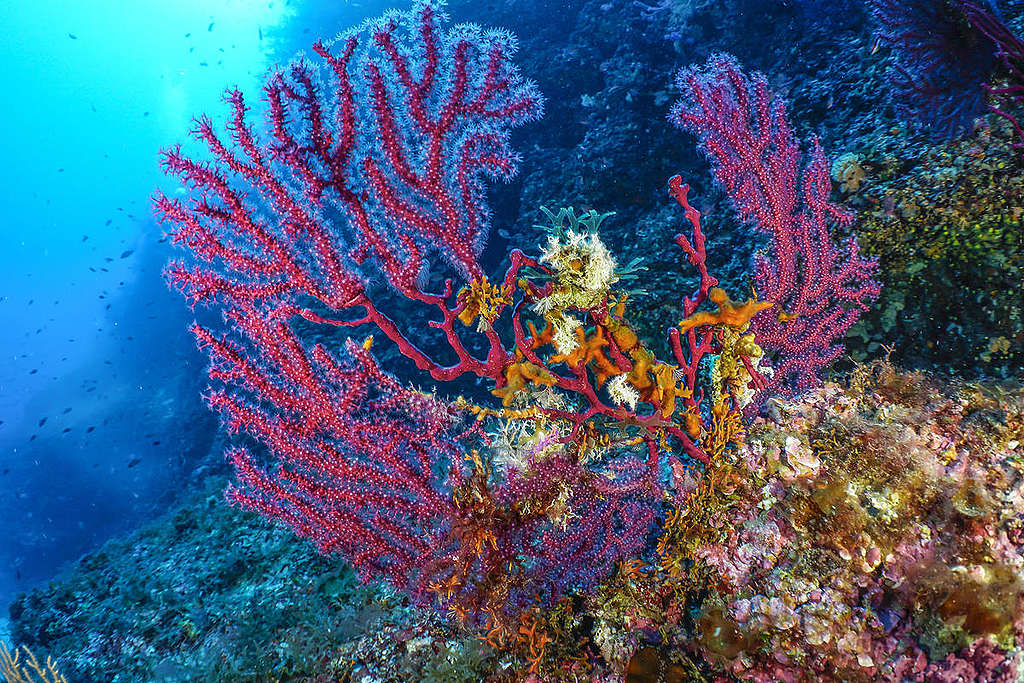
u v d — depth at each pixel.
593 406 0.58
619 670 0.60
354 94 0.48
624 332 0.55
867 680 0.55
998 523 0.56
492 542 0.59
